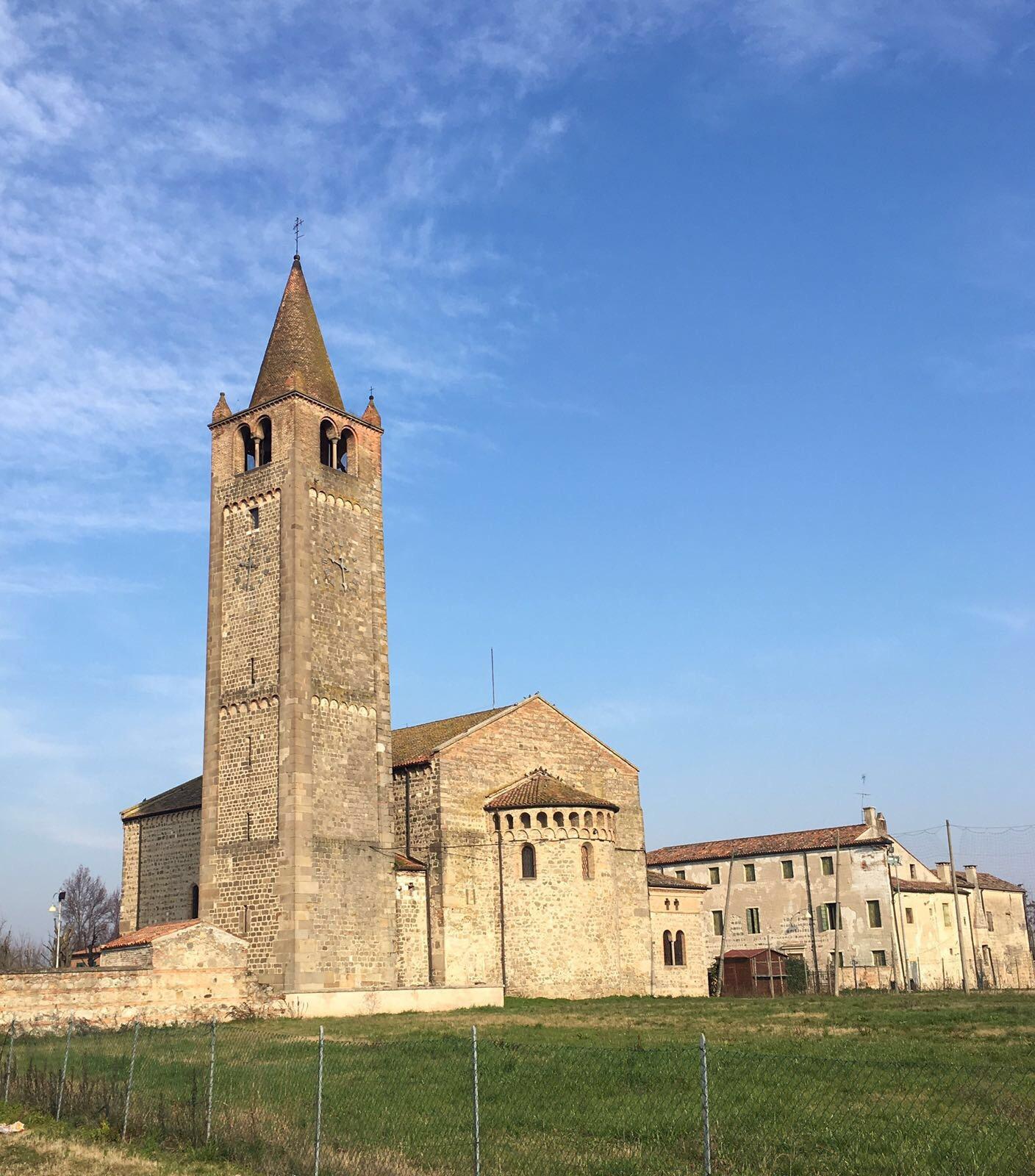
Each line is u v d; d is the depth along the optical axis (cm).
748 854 10919
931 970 10150
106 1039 4553
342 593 6544
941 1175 1895
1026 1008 5522
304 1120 2534
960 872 11681
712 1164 2041
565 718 7825
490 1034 4409
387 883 6322
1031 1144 2047
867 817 10750
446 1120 2511
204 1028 4912
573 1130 2397
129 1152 2516
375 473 6975
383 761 6500
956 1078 2822
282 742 6069
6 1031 4875
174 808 7469
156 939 5388
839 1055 3391
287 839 5906
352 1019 5397
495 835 7044
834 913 10275
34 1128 2823
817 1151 2108
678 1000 7075
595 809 7062
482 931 6850
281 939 5797
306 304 7125
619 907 7731
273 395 6794
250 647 6375
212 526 6744
